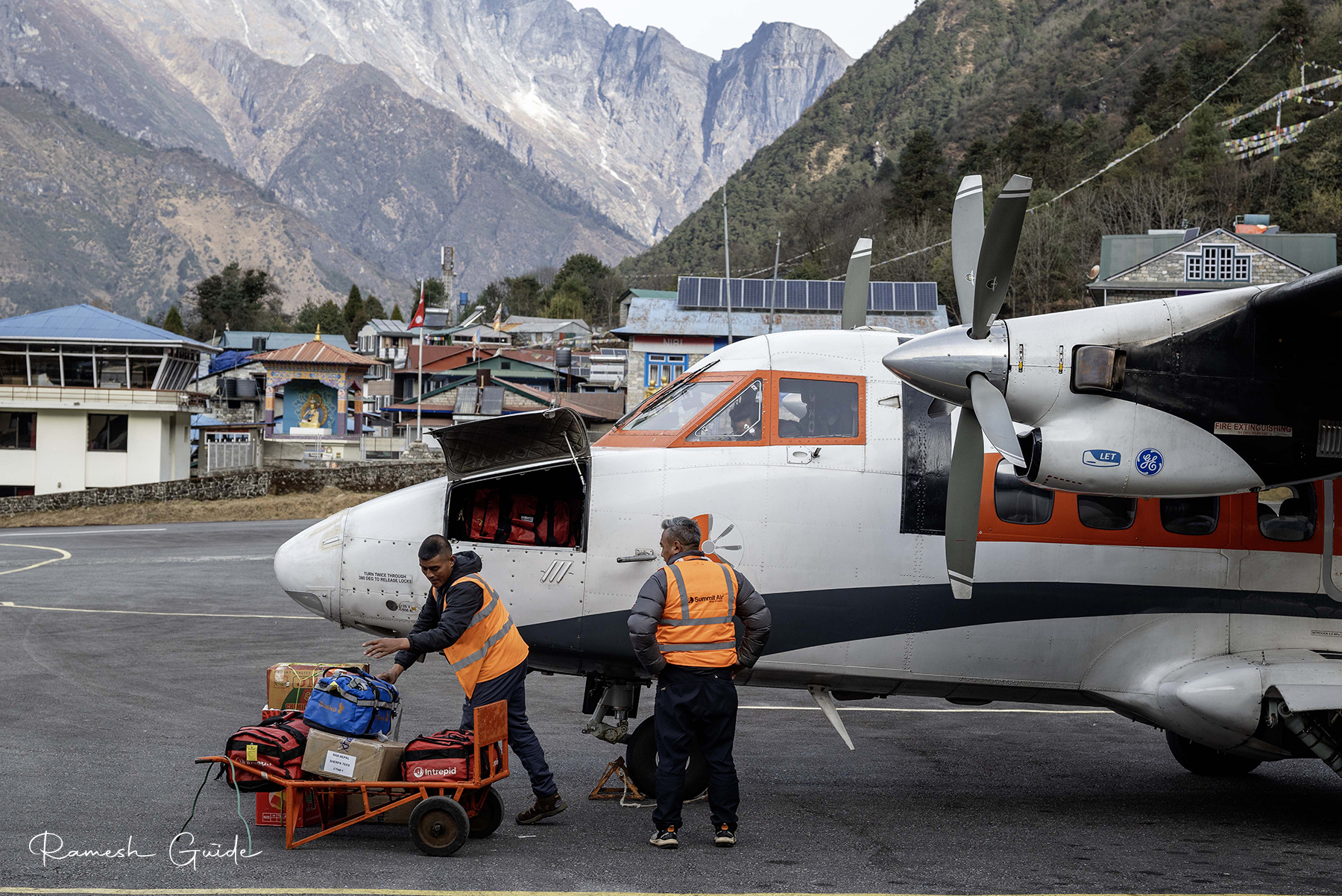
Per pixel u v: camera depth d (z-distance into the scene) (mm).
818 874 5680
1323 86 36812
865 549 7301
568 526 7574
